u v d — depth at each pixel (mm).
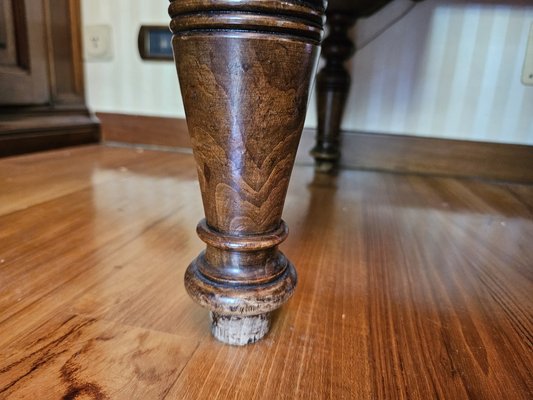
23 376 221
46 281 332
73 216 493
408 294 341
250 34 189
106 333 264
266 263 245
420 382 233
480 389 229
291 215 550
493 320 304
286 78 201
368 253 428
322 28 213
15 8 793
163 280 340
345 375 235
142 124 995
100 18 950
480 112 816
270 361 244
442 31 794
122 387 217
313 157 867
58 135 915
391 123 866
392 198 666
